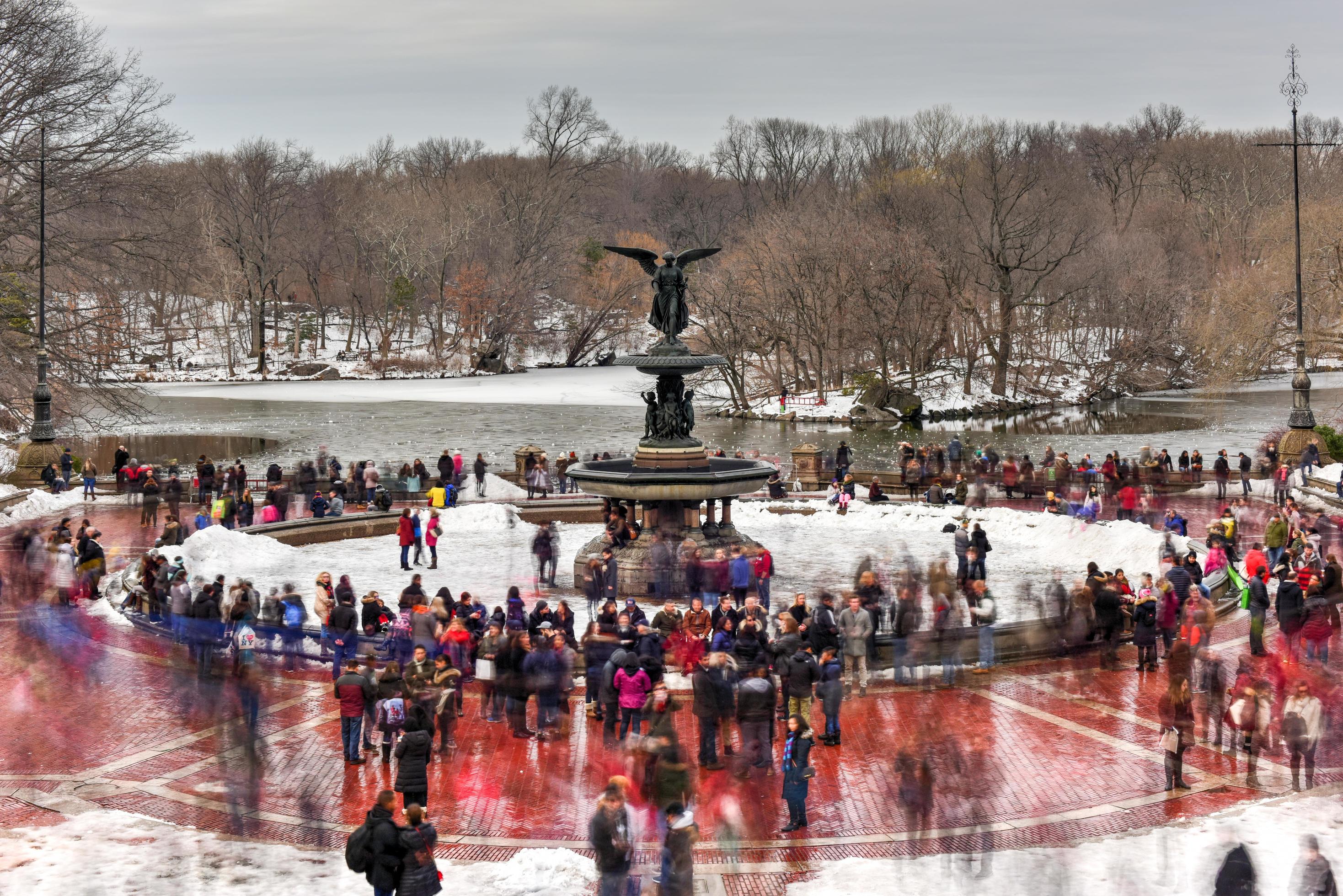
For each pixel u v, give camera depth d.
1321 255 65.69
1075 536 36.91
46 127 56.38
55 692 21.62
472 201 135.38
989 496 49.56
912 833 15.44
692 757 18.53
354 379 125.19
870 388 92.38
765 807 16.58
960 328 110.19
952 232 101.56
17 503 44.28
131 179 61.12
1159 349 106.62
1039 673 23.12
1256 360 66.38
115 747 18.81
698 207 179.75
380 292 146.75
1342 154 138.00
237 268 131.62
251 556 35.56
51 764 18.02
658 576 30.08
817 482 53.47
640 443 32.09
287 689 22.23
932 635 22.66
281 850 14.86
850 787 17.31
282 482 45.16
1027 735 19.47
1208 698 19.44
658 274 31.72
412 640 22.27
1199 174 136.12
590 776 17.83
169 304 146.38
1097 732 19.58
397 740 18.50
